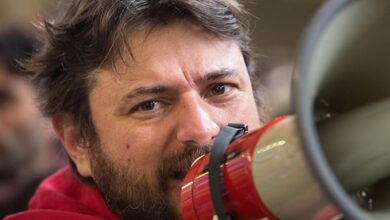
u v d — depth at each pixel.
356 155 1.38
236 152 1.56
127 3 2.01
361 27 1.39
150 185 2.01
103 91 2.05
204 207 1.62
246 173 1.50
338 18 1.32
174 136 1.98
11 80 3.08
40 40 2.40
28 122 3.08
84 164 2.25
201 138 1.93
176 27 2.00
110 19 2.02
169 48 1.99
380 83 1.50
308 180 1.36
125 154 2.03
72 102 2.19
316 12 1.27
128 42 1.99
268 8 7.17
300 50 1.23
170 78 1.96
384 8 1.39
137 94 1.99
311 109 1.23
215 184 1.57
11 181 3.06
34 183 3.04
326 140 1.40
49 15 2.35
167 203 2.00
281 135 1.46
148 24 1.99
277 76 3.93
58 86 2.23
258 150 1.50
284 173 1.42
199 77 1.98
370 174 1.40
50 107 2.29
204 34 2.02
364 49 1.45
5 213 3.02
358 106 1.48
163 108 2.00
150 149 1.99
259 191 1.47
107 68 2.04
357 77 1.47
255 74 2.46
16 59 2.89
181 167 1.95
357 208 1.20
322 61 1.34
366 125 1.40
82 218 2.20
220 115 2.00
